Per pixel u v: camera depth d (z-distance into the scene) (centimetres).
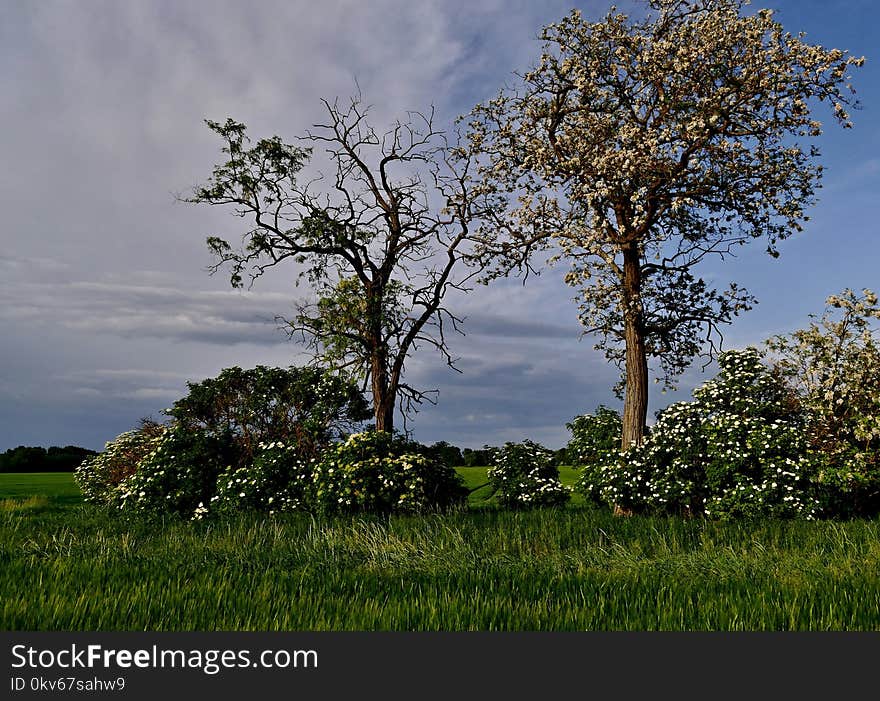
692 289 1719
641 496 1472
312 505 1449
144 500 1528
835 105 1388
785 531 1184
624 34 1588
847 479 1352
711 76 1466
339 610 594
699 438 1480
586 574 775
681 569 807
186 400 1745
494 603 617
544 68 1669
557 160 1638
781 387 1588
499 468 1809
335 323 1883
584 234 1617
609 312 1731
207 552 926
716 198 1619
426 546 976
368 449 1526
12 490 2634
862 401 1470
